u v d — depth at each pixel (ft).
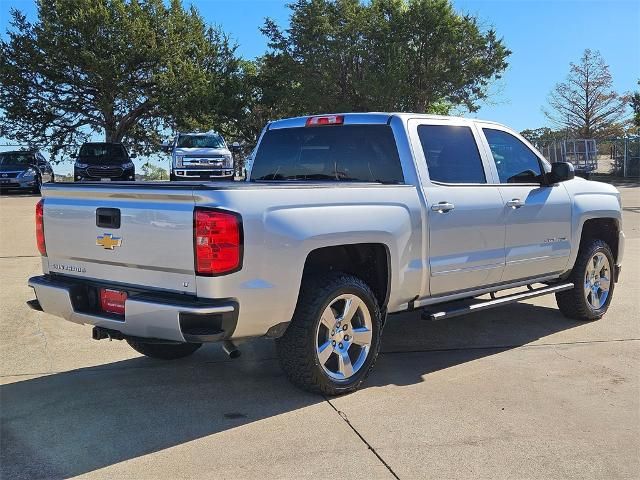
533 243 18.72
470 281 17.04
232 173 74.84
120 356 17.56
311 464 11.21
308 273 14.39
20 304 22.80
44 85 109.19
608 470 11.06
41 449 11.82
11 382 15.44
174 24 111.24
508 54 115.34
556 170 19.10
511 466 11.17
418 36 111.55
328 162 17.79
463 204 16.55
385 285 15.31
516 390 14.87
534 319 21.68
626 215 53.93
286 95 119.85
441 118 17.28
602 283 21.67
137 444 12.03
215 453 11.64
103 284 13.83
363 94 114.83
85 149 80.79
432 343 18.93
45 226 15.06
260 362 17.15
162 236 12.64
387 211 14.82
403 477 10.77
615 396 14.47
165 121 119.24
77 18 99.25
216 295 12.13
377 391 14.83
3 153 84.02
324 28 114.62
